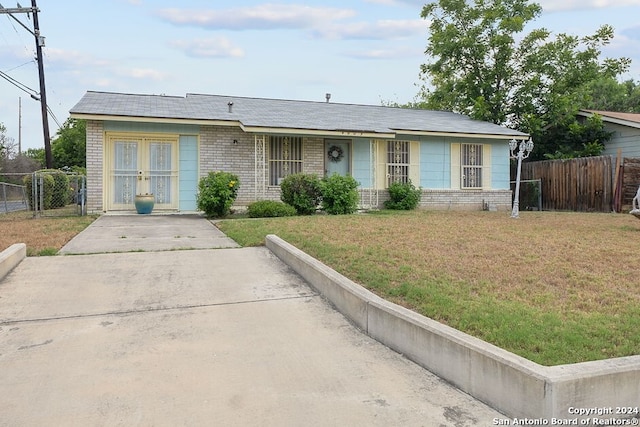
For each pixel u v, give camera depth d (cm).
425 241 736
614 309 420
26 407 292
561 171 1684
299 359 372
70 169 2673
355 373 349
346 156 1560
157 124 1345
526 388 279
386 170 1596
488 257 623
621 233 841
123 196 1338
